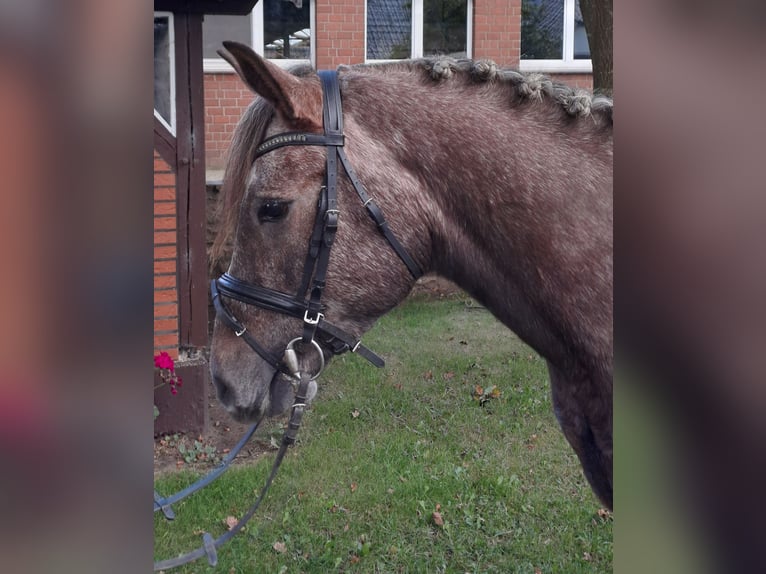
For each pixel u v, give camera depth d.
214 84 7.86
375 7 8.37
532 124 1.97
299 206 1.91
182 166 4.34
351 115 1.96
